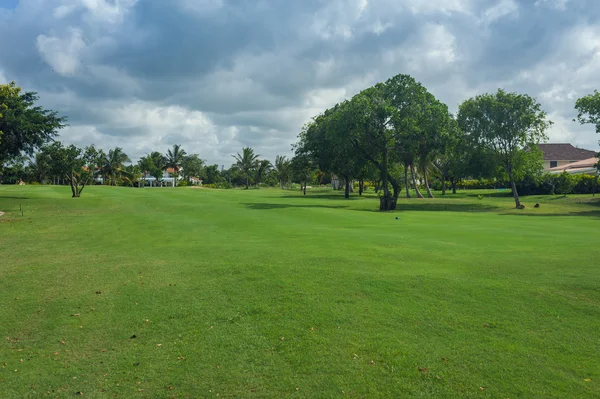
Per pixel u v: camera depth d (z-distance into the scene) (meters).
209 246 12.36
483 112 38.94
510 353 5.22
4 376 4.82
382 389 4.48
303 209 28.58
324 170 59.66
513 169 40.69
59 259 11.07
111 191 52.75
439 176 75.69
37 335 5.95
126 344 5.62
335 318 6.32
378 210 34.44
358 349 5.35
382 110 33.19
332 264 9.49
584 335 5.71
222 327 6.10
